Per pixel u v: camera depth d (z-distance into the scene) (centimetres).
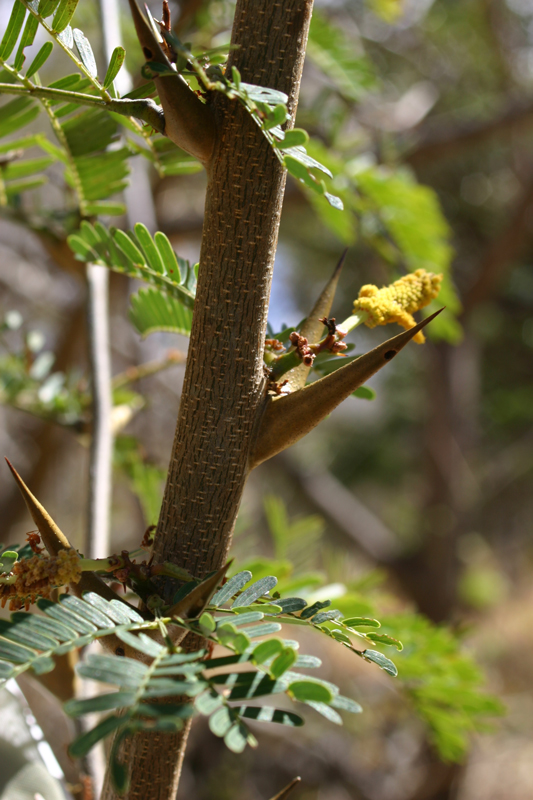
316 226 242
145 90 42
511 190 265
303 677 37
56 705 156
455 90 221
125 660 37
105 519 56
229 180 40
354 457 318
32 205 67
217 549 41
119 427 67
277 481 273
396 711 245
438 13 201
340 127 88
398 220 75
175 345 176
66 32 41
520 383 298
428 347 245
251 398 41
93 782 48
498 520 353
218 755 244
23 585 39
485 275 225
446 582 237
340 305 270
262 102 38
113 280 136
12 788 44
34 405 68
